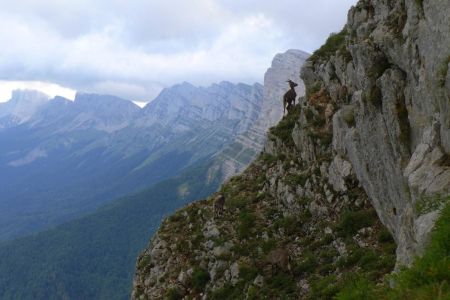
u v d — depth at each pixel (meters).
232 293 26.05
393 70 17.50
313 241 25.06
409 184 13.82
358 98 20.61
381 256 19.31
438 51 14.12
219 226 31.50
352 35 28.16
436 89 13.97
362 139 20.64
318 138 29.41
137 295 33.72
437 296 9.05
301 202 28.08
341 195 25.27
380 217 20.98
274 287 23.67
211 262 29.66
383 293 11.29
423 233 11.70
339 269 21.11
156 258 34.47
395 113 16.97
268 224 29.28
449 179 12.52
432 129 14.06
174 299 29.86
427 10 15.16
